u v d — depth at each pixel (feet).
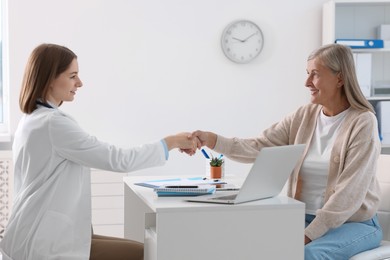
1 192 15.10
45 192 7.80
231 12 16.43
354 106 9.11
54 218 7.72
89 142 7.88
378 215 9.70
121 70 15.96
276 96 16.78
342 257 8.44
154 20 16.06
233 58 16.44
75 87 8.36
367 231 8.76
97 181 15.11
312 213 9.22
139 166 8.27
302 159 9.40
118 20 15.88
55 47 8.16
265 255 7.52
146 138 16.19
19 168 8.11
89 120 15.87
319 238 8.52
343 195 8.53
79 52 15.72
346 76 9.07
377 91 16.52
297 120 9.87
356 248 8.55
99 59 15.83
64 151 7.83
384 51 16.43
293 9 16.72
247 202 7.63
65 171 7.91
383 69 16.98
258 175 7.41
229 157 10.02
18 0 15.34
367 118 8.90
